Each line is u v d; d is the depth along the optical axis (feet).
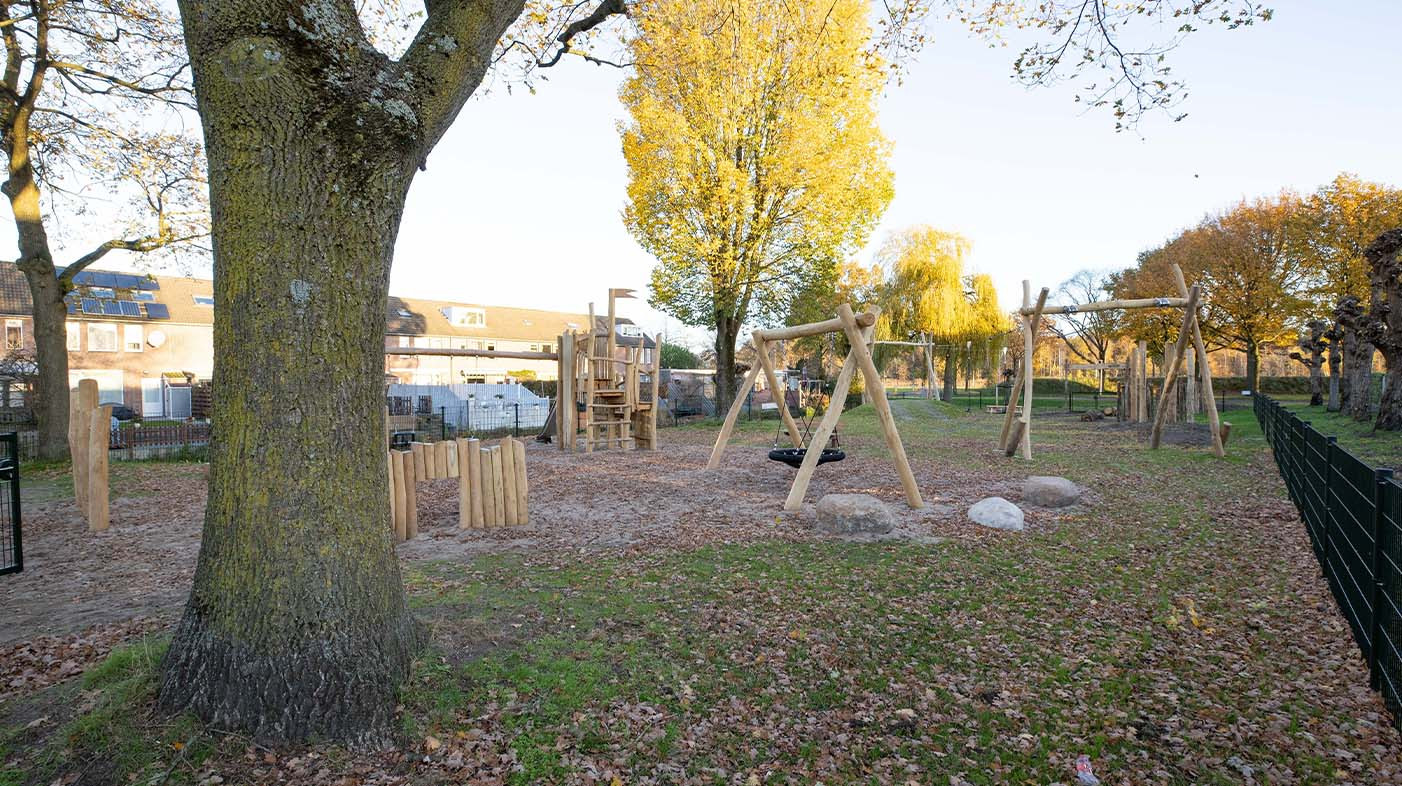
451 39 10.57
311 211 9.39
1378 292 49.52
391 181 10.15
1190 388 67.10
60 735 9.41
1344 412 69.41
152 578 18.89
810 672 12.87
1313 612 15.65
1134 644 14.11
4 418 75.92
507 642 13.20
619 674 12.40
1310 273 97.55
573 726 10.66
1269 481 32.86
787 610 15.89
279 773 8.98
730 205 63.72
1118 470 37.06
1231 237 99.55
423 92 10.31
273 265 9.30
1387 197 90.17
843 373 27.66
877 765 10.10
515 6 11.25
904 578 18.35
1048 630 14.87
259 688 9.46
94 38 42.93
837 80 58.44
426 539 22.89
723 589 17.33
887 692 12.20
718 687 12.21
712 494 31.42
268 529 9.54
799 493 27.32
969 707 11.70
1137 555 20.54
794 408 98.37
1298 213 97.71
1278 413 37.24
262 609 9.53
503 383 94.79
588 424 48.01
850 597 16.81
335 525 9.91
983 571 18.99
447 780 9.18
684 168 64.23
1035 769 9.96
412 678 10.92
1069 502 27.55
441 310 153.69
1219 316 104.73
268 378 9.46
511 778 9.34
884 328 112.68
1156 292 108.78
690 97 63.87
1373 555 12.07
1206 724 11.02
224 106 8.96
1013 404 43.73
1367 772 9.61
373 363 10.36
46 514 28.14
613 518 26.23
